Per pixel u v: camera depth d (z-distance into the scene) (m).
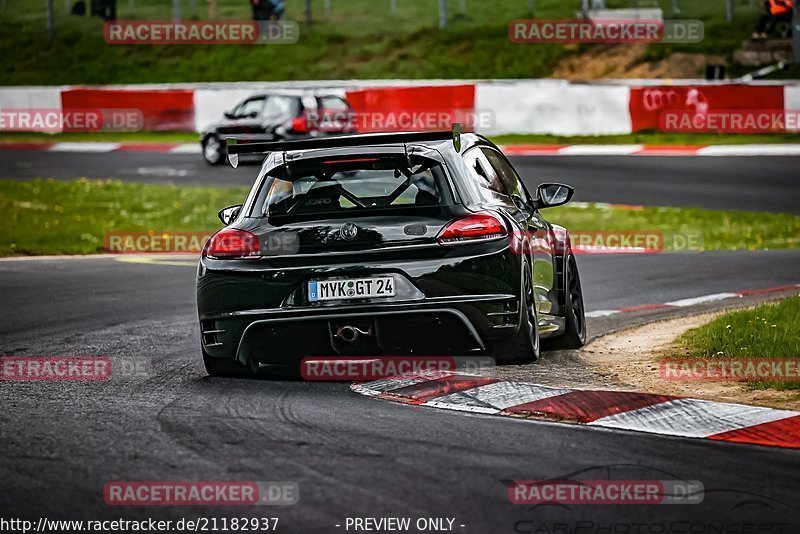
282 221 23.23
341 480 16.00
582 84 106.00
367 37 131.38
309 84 108.06
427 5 141.25
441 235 22.75
